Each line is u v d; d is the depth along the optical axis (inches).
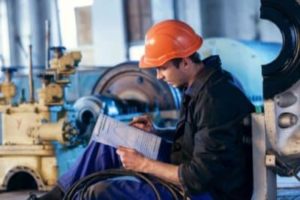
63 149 141.3
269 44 196.1
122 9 280.4
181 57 77.3
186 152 79.0
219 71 78.0
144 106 170.9
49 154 139.7
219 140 73.1
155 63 78.3
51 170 140.2
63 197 83.6
